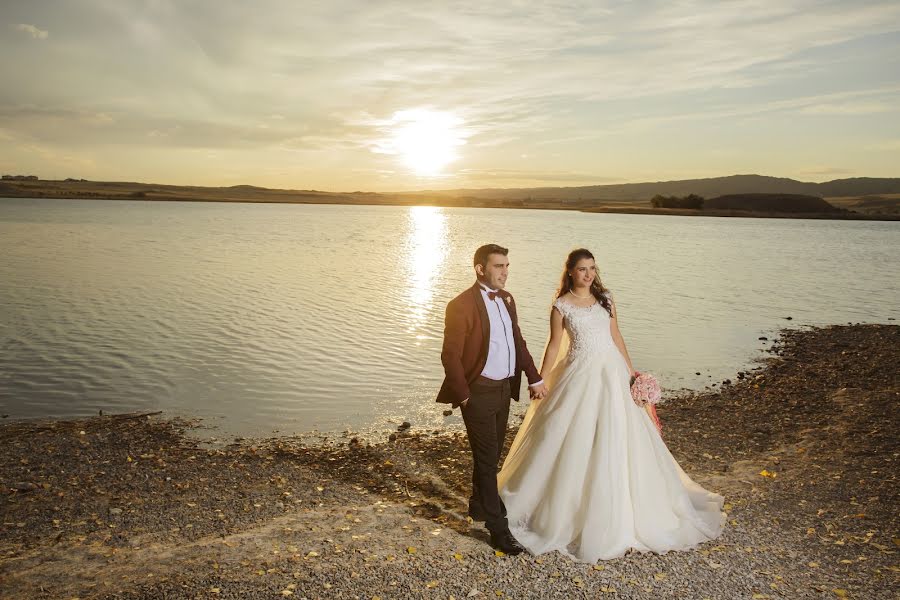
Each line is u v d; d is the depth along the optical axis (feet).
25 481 22.40
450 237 205.98
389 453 26.04
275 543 15.75
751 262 127.75
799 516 17.15
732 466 22.62
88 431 29.48
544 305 68.85
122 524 18.06
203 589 13.12
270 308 64.95
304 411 33.09
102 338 49.67
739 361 45.47
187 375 39.65
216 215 364.79
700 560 14.42
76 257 114.11
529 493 15.76
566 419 15.62
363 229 253.03
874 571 13.92
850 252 157.48
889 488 19.08
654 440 15.92
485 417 15.39
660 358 46.16
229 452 26.53
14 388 36.55
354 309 65.05
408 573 13.84
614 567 14.06
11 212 334.85
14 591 13.39
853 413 29.48
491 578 13.60
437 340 50.70
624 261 126.72
